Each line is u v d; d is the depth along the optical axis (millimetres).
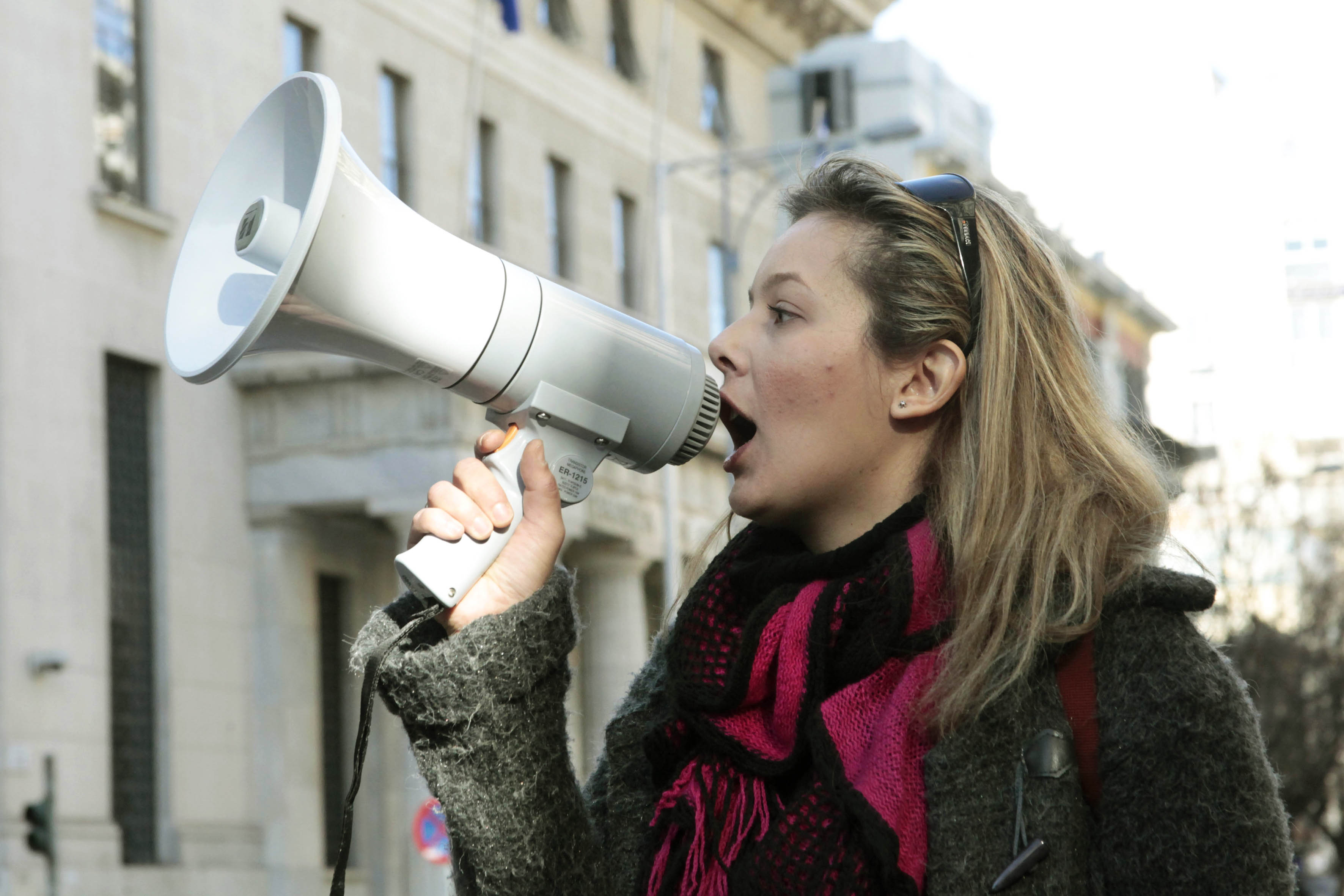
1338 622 30438
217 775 20188
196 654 20047
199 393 20438
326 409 20750
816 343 2037
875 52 38594
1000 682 1768
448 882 2102
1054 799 1729
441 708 1916
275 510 20859
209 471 20469
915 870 1745
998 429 1949
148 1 19812
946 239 2053
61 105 18625
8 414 17672
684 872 1890
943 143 37906
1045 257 2096
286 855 20625
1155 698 1725
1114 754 1729
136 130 19703
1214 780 1683
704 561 2334
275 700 20812
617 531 23516
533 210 25719
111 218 19156
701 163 23922
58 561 18078
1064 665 1798
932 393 2020
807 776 1880
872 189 2080
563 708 1987
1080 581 1785
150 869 18766
